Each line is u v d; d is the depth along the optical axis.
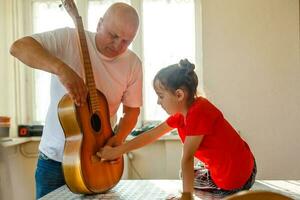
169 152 3.13
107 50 1.58
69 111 1.44
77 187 1.45
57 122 1.61
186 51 3.26
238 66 3.14
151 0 3.27
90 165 1.47
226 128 1.49
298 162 3.12
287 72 3.12
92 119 1.52
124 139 1.67
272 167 3.15
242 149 1.53
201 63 3.21
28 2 3.37
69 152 1.45
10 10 3.19
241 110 3.15
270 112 3.14
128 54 1.70
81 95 1.41
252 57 3.13
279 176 3.14
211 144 1.45
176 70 1.46
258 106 3.14
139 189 1.63
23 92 3.34
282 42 3.12
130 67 1.70
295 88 3.12
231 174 1.50
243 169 1.51
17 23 3.26
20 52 1.41
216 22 3.15
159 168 3.21
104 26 1.53
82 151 1.43
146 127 3.08
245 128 3.15
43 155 1.66
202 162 1.73
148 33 3.28
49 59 1.38
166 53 3.27
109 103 1.68
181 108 1.47
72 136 1.47
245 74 3.14
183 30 3.26
